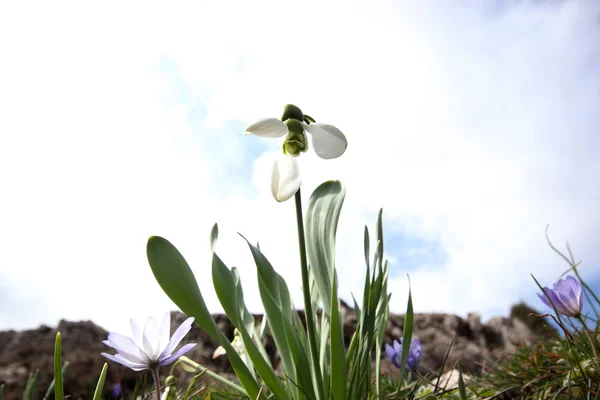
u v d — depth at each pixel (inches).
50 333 30.5
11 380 23.3
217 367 25.5
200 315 8.2
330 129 9.0
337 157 9.1
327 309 9.4
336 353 8.2
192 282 8.5
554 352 13.4
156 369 7.4
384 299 10.4
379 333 10.4
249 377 8.2
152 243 8.5
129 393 17.2
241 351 12.3
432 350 29.8
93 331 31.4
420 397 11.2
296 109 9.4
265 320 12.1
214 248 9.4
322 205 10.1
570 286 9.9
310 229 10.0
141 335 7.6
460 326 33.7
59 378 7.1
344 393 8.2
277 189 9.1
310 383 8.5
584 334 12.2
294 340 8.7
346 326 29.4
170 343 7.4
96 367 24.5
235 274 11.2
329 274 9.4
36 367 25.0
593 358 10.1
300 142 9.1
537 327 31.4
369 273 9.3
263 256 9.5
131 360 7.3
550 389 11.0
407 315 10.8
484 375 15.8
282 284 10.2
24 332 30.7
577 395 9.7
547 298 10.1
